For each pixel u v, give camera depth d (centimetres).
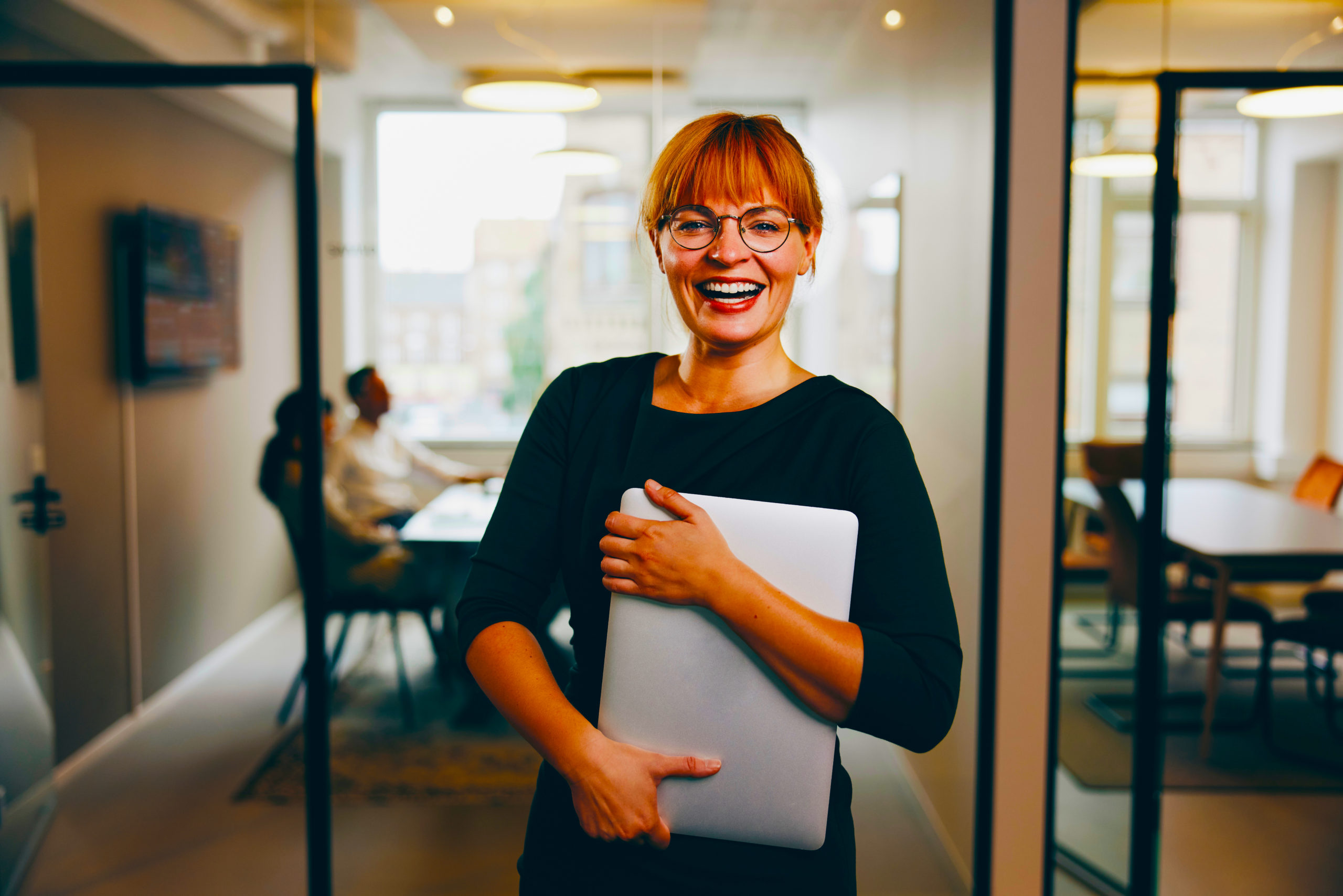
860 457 70
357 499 377
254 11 249
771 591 63
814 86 266
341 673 343
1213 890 214
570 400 80
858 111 253
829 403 73
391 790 259
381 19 261
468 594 74
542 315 403
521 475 78
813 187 73
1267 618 297
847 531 66
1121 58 225
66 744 276
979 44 188
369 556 327
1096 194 415
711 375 75
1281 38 221
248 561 405
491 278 406
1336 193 461
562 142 312
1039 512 186
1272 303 474
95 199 299
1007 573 187
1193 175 475
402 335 416
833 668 61
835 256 259
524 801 253
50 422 274
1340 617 295
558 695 68
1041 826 190
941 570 68
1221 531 316
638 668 67
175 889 211
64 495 279
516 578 75
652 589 65
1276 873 222
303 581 203
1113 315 423
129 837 236
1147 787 202
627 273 387
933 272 214
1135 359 427
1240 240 479
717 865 68
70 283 286
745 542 66
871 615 66
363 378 382
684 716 66
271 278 425
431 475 398
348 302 415
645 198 77
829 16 249
